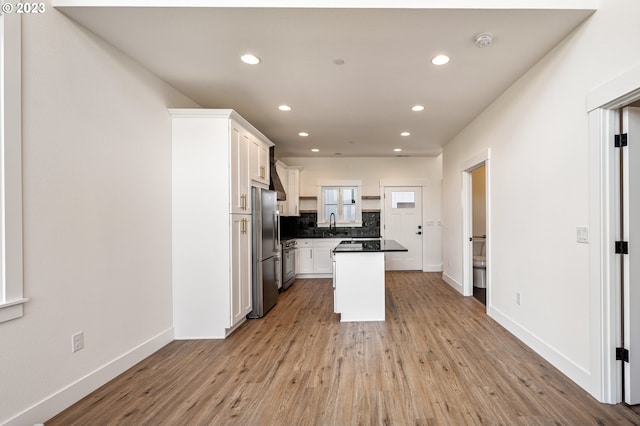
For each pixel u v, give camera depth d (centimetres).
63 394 193
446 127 452
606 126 194
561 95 232
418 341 296
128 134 250
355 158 681
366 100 346
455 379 225
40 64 180
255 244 370
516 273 303
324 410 191
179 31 216
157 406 196
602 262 195
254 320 364
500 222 336
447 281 554
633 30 171
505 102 321
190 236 307
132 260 253
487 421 178
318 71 276
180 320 308
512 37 224
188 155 307
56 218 190
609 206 194
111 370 229
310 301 449
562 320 234
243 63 262
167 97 301
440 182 677
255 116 402
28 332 174
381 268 360
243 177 341
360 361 255
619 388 195
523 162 288
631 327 191
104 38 224
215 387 218
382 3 190
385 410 190
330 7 191
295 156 675
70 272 199
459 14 196
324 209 673
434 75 285
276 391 212
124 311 244
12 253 163
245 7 191
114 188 236
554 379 224
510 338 301
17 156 166
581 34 208
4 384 162
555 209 241
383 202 679
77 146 205
